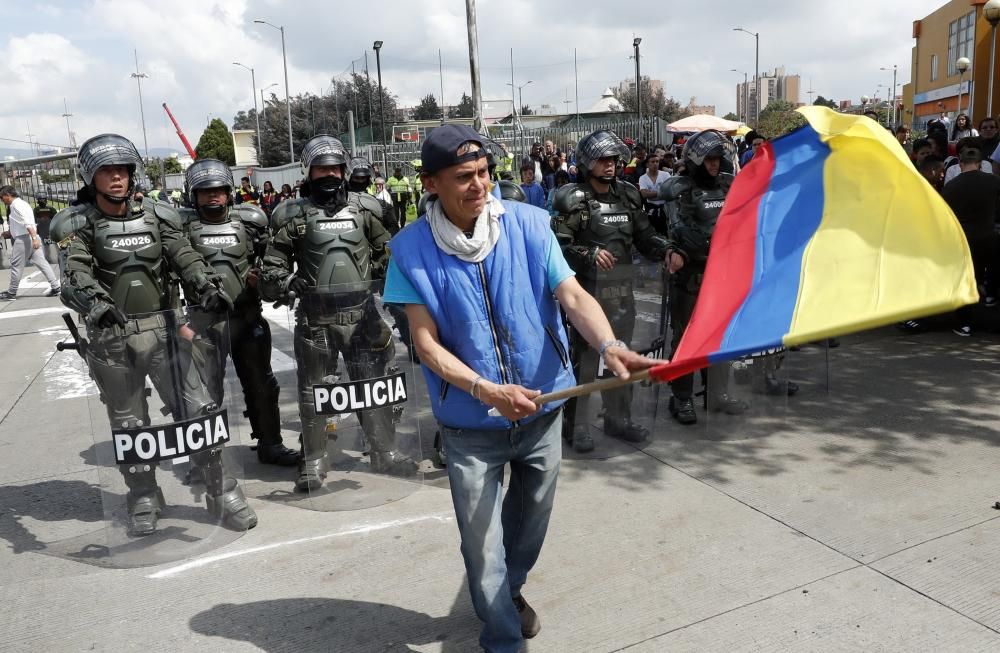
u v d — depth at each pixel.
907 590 3.07
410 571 3.42
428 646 2.86
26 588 3.40
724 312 2.16
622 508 3.96
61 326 9.82
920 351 6.63
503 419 2.45
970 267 1.70
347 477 4.38
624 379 2.16
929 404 5.27
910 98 39.19
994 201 7.26
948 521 3.62
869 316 1.78
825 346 5.64
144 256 3.77
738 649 2.76
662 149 13.73
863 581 3.15
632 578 3.27
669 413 5.50
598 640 2.85
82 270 3.57
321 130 29.83
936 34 33.22
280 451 4.88
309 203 4.28
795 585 3.15
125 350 3.55
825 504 3.87
